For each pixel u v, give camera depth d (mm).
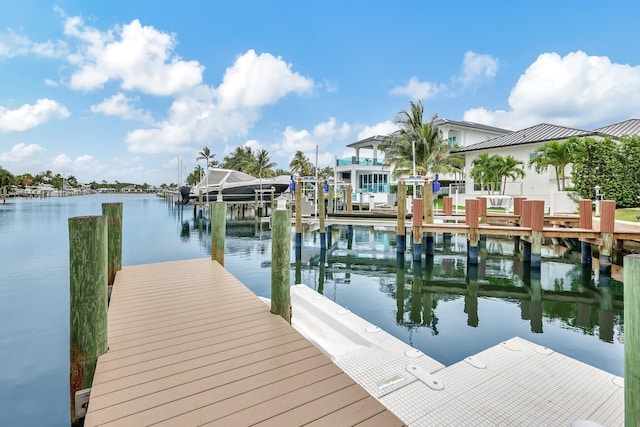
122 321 4020
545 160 18938
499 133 33469
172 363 3037
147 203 58094
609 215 8359
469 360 4078
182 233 19797
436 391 3410
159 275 6199
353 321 5305
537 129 25406
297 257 12445
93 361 2953
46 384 4383
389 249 14195
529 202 9719
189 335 3641
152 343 3430
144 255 13383
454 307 7164
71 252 2881
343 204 23281
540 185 22641
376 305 7305
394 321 6324
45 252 13555
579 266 10273
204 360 3100
